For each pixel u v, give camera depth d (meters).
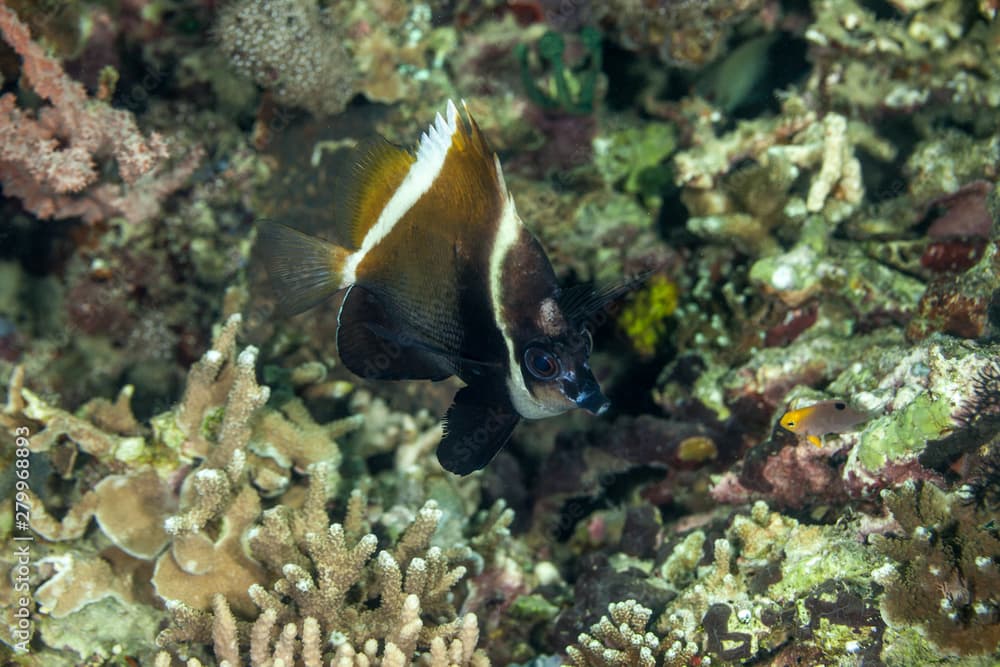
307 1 1.03
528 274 0.75
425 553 0.88
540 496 1.09
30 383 1.18
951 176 1.01
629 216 1.21
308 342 1.13
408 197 0.76
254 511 0.87
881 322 0.99
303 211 1.14
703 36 1.11
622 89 1.25
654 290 1.18
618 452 1.02
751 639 0.83
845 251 1.06
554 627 0.92
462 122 0.75
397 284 0.77
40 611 0.86
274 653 0.81
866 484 0.85
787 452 0.90
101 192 1.08
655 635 0.86
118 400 0.93
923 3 1.03
